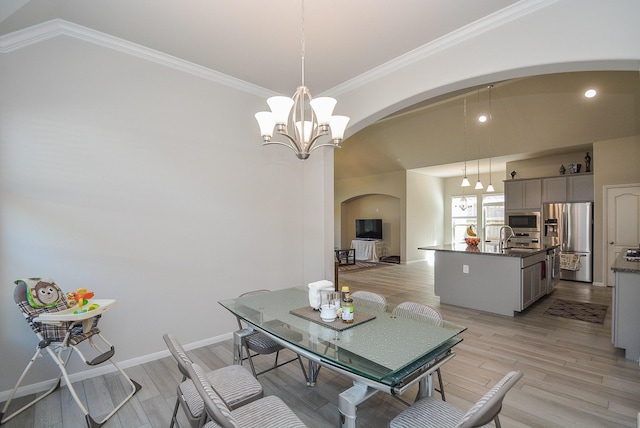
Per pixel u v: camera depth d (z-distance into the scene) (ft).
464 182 22.76
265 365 9.78
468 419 3.76
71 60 8.79
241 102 12.30
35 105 8.30
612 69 7.53
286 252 13.67
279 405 5.40
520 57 8.08
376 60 10.62
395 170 32.37
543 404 7.63
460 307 16.22
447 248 17.93
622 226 19.21
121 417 7.30
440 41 9.37
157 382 8.80
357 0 7.58
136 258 9.85
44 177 8.41
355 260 35.14
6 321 7.96
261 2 7.64
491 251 16.02
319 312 7.39
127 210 9.69
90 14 8.13
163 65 10.39
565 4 7.48
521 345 11.25
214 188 11.54
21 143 8.12
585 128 19.15
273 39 9.30
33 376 8.27
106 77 9.33
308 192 14.08
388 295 18.97
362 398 4.90
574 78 16.17
